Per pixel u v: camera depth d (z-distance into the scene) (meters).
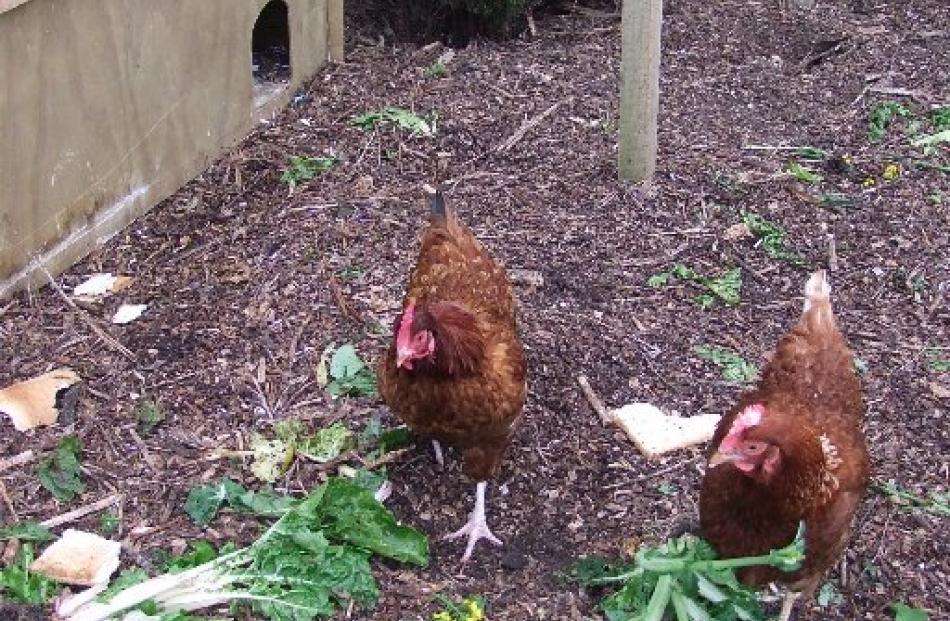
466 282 2.15
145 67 2.73
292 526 2.03
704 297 2.61
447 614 1.99
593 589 2.04
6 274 2.53
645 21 2.73
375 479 2.18
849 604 2.04
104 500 2.15
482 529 2.12
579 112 3.17
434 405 2.02
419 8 3.53
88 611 1.94
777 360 2.01
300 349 2.45
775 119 3.21
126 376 2.38
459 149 3.03
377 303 2.55
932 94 3.33
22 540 2.08
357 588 2.00
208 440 2.26
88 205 2.68
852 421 1.95
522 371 2.08
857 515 2.16
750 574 1.93
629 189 2.90
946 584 2.07
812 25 3.67
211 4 2.86
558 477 2.23
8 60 2.41
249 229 2.76
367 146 3.03
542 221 2.80
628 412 2.33
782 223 2.83
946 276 2.68
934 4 3.82
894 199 2.91
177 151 2.87
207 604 1.97
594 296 2.59
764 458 1.79
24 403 2.29
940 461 2.27
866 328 2.55
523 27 3.62
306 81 3.28
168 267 2.66
